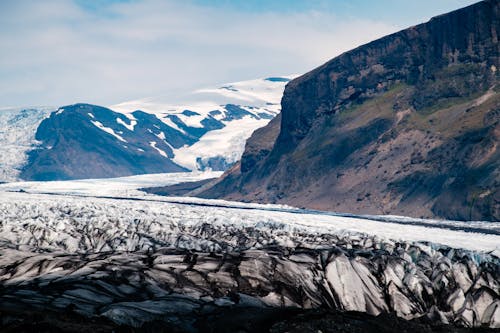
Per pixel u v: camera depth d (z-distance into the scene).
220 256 61.69
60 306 42.78
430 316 56.28
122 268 54.69
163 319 42.66
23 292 46.03
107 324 39.56
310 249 67.94
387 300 60.12
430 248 68.69
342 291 59.66
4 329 35.09
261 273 58.50
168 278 54.53
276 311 45.53
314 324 41.38
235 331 41.41
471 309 57.44
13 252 62.72
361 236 76.88
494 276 61.66
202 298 50.31
